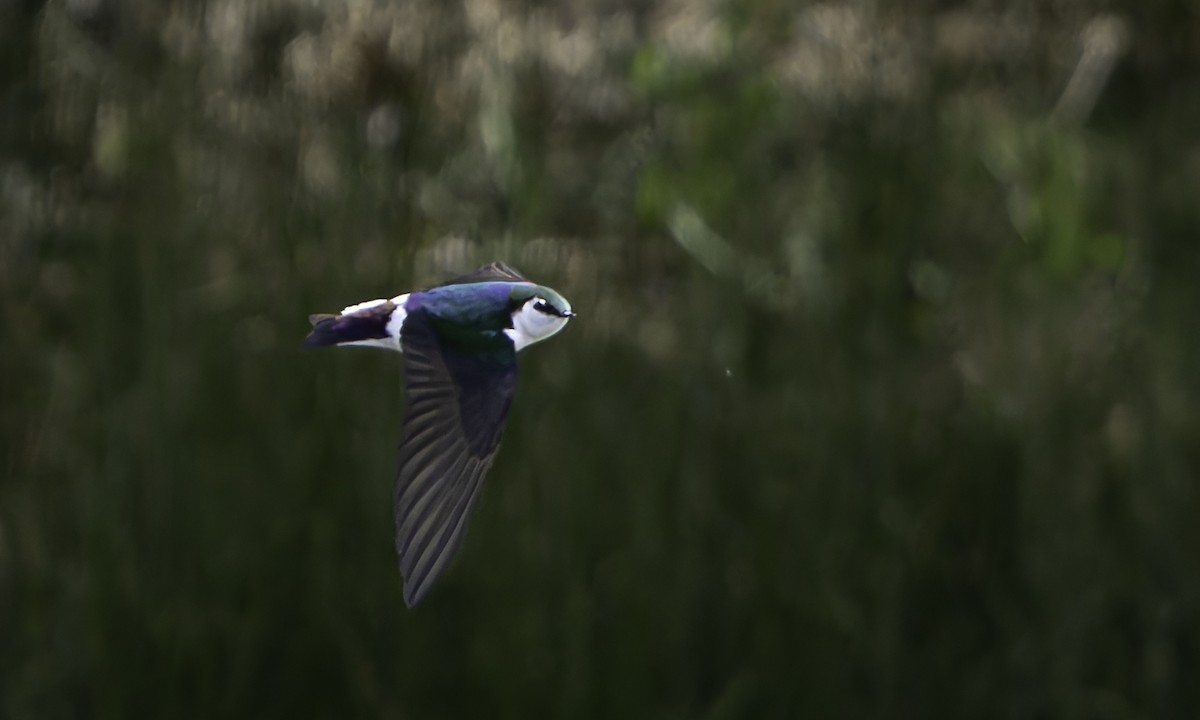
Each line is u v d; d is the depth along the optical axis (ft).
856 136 36.70
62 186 35.60
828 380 33.47
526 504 31.09
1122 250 38.32
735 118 39.63
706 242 38.50
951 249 37.73
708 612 31.09
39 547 31.12
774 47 41.50
